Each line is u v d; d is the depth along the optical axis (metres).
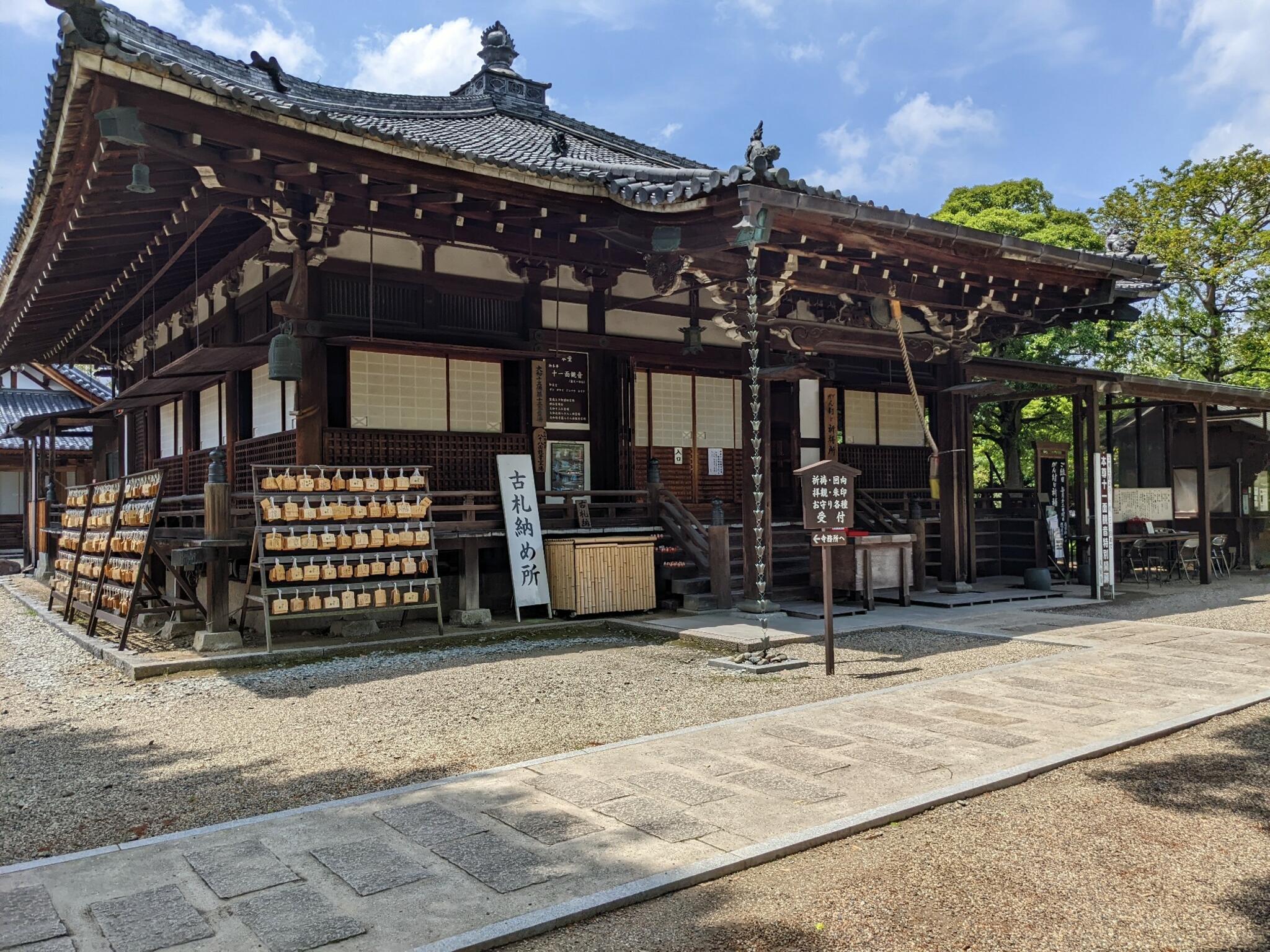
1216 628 10.31
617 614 11.30
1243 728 6.07
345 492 9.73
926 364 17.00
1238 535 18.47
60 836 4.47
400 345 10.51
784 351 13.05
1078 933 3.32
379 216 10.24
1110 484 13.52
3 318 15.19
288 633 10.33
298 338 10.27
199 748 5.98
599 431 12.99
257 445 11.83
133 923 3.39
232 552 9.62
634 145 16.98
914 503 13.07
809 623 10.53
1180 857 3.97
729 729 6.04
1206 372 23.33
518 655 9.25
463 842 4.14
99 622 11.88
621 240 10.77
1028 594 13.21
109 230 10.51
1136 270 12.27
